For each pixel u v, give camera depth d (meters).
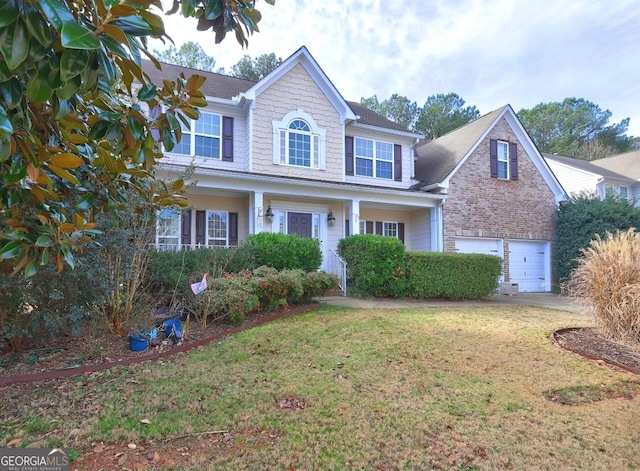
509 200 14.61
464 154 13.80
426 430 2.94
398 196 12.45
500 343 5.48
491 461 2.54
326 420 3.05
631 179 20.94
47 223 1.84
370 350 4.93
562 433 2.96
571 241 14.65
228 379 3.90
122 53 1.37
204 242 11.16
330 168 12.56
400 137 14.25
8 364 4.38
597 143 37.19
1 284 4.12
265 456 2.53
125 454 2.55
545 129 40.16
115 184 2.57
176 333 5.37
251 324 6.29
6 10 1.10
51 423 2.96
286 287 7.16
